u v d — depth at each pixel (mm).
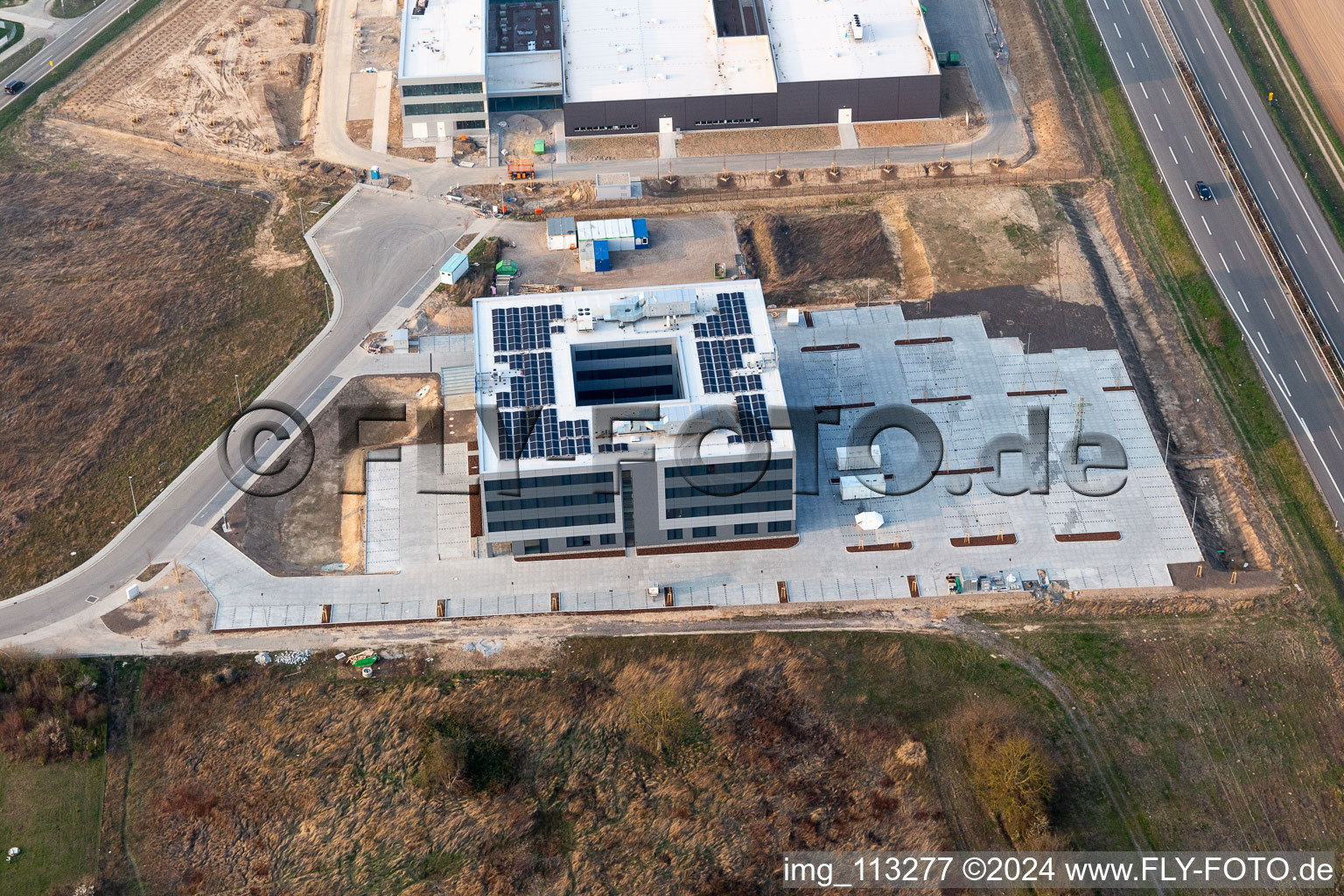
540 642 135000
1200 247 181125
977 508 148125
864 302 174875
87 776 123250
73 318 172625
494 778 122312
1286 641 134375
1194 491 151625
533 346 148000
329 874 115500
